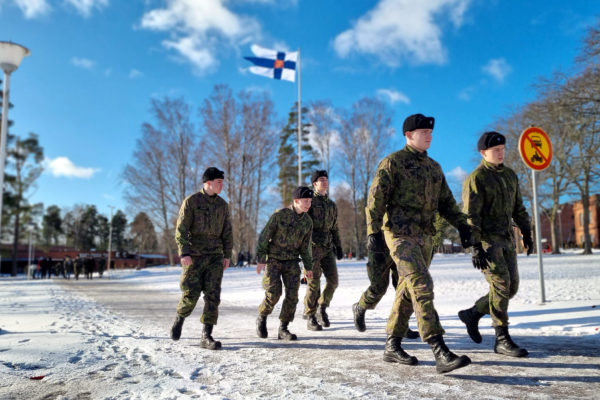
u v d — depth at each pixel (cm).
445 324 574
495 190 395
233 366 364
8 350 429
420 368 344
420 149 372
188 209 472
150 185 3416
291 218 504
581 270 1558
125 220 11525
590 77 1912
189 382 313
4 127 793
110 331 571
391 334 367
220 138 3309
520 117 3169
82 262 3103
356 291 1088
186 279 469
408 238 356
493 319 390
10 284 2252
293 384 303
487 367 338
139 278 2727
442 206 390
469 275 1440
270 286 500
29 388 302
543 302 696
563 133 2633
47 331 567
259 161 3459
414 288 334
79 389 299
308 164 4397
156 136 3434
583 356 364
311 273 518
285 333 502
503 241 394
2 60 786
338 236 606
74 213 10600
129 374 341
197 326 623
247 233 3584
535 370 325
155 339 508
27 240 6956
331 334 530
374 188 360
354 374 329
